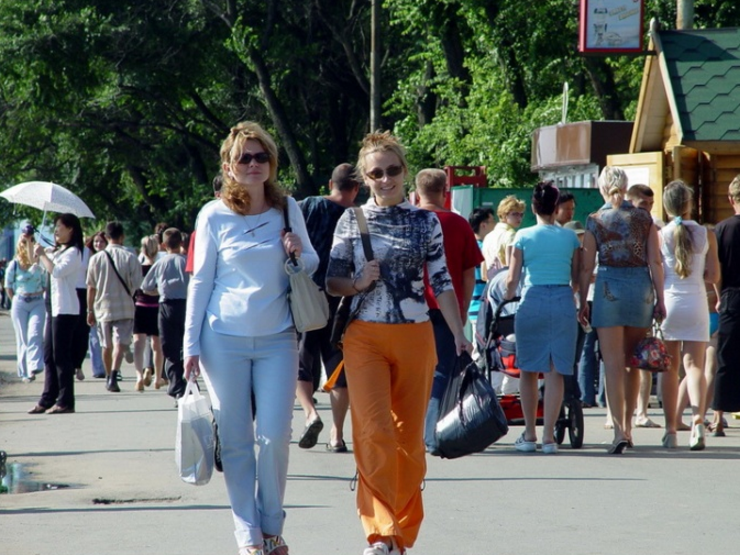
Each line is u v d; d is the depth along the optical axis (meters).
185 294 55.41
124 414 54.00
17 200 62.09
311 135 159.12
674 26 101.62
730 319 42.81
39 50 144.12
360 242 24.72
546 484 34.12
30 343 71.44
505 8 110.56
